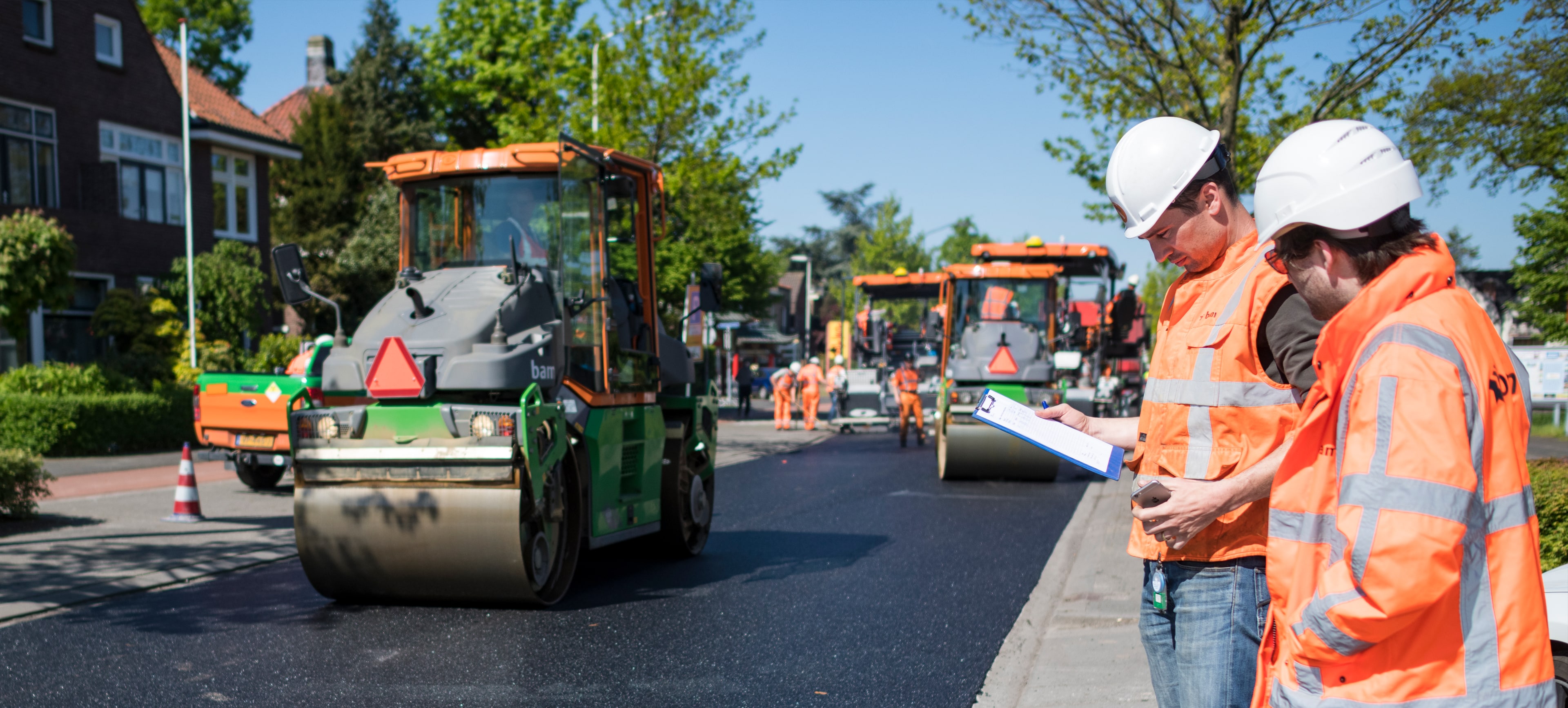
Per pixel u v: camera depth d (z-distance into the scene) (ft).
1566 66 27.55
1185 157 9.08
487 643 20.56
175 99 86.43
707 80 67.51
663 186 29.84
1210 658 8.98
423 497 22.21
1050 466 47.57
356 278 112.68
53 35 76.38
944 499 43.09
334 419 22.89
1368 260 7.09
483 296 24.36
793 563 29.19
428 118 132.67
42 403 54.49
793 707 16.80
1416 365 6.52
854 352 87.20
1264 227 7.49
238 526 33.91
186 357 72.90
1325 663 6.81
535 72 106.32
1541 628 6.58
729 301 130.52
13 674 18.24
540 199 26.32
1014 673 18.53
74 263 58.34
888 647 20.31
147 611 23.04
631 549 31.04
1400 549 6.25
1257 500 8.74
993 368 48.37
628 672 18.69
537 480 22.21
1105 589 24.35
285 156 96.99
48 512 35.58
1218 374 8.87
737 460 61.16
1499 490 6.57
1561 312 49.37
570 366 24.89
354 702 16.90
